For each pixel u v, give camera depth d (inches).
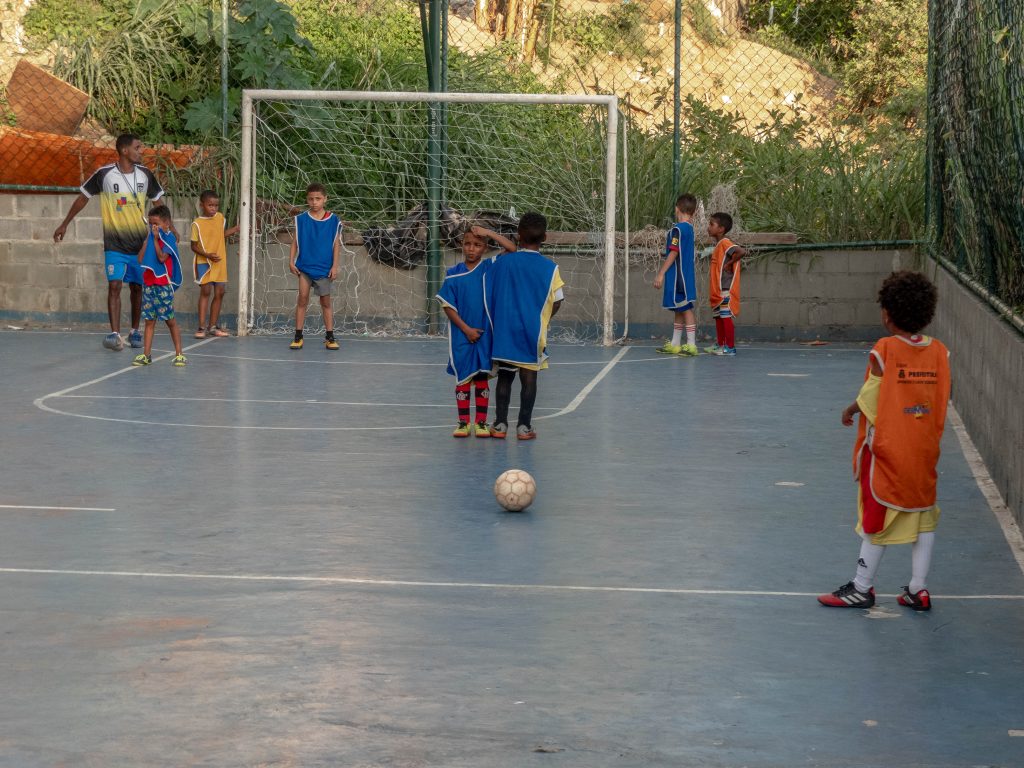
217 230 589.9
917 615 195.6
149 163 629.9
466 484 289.7
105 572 215.5
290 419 376.2
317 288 554.6
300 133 667.4
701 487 288.7
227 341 583.2
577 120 668.1
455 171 653.3
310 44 695.1
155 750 142.2
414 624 188.7
